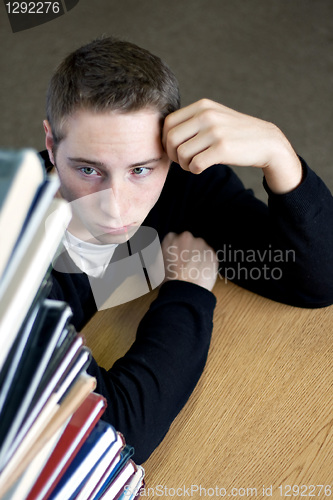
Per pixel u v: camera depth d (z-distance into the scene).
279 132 1.04
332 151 2.35
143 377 0.91
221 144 0.95
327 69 2.67
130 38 2.81
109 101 0.87
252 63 2.69
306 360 1.00
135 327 1.05
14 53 2.78
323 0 2.95
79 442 0.56
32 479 0.50
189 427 0.91
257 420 0.92
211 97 2.56
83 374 0.54
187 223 1.26
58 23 2.88
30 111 2.54
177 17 2.90
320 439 0.89
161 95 0.92
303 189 1.07
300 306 1.09
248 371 0.98
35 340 0.47
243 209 1.22
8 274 0.37
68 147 0.93
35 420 0.48
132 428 0.86
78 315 1.12
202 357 0.97
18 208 0.35
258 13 2.91
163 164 0.99
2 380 0.43
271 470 0.86
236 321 1.07
